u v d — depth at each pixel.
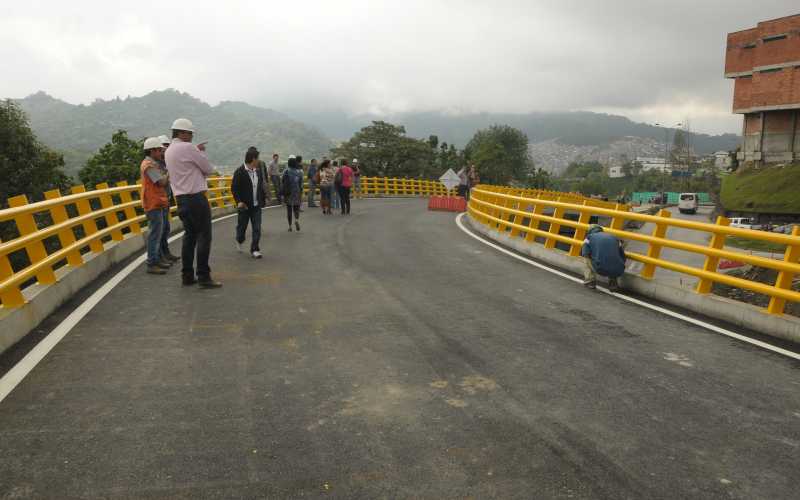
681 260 27.80
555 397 4.43
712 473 3.38
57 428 3.76
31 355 5.12
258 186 10.63
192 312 6.67
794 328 6.09
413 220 20.08
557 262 10.66
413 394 4.43
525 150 157.88
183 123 7.75
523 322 6.58
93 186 42.66
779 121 62.34
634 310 7.36
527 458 3.49
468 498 3.07
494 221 14.86
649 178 172.50
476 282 8.90
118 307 6.83
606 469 3.39
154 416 3.96
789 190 54.47
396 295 7.79
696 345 5.90
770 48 61.25
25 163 34.06
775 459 3.57
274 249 11.90
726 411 4.27
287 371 4.86
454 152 120.88
